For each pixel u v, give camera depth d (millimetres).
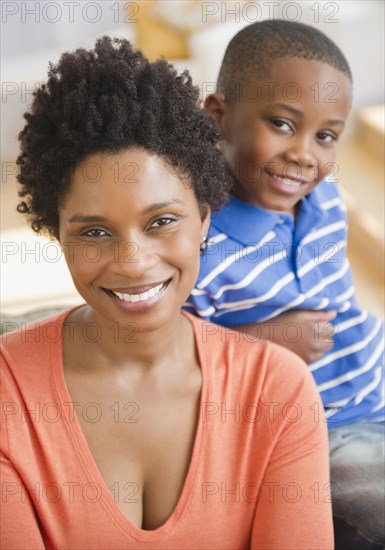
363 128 3078
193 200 805
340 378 1296
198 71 3096
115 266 773
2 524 826
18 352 875
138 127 759
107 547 855
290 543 889
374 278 2502
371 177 2848
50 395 854
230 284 1174
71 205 772
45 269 2412
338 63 1159
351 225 2695
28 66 3332
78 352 881
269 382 904
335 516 1110
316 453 909
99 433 869
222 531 887
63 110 771
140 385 878
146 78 774
